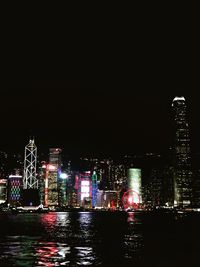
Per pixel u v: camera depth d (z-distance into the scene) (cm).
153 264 6253
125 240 10462
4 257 6756
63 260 6481
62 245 8950
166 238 11144
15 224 18175
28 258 6650
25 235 11800
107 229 15375
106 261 6481
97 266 5956
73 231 13975
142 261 6556
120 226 17700
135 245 9150
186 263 6394
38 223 19500
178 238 11162
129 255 7312
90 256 7069
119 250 8106
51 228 15612
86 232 13538
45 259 6556
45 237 11125
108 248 8456
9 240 10075
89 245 9044
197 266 6100
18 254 7188
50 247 8450
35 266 5809
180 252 7831
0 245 8788
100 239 10694
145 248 8512
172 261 6600
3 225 17275
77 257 6894
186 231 14300
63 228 15738
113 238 11075
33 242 9556
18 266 5797
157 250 8156
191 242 9925
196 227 17000
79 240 10325
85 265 6025
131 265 6122
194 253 7656
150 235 12306
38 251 7669
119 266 5997
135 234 12744
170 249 8356
